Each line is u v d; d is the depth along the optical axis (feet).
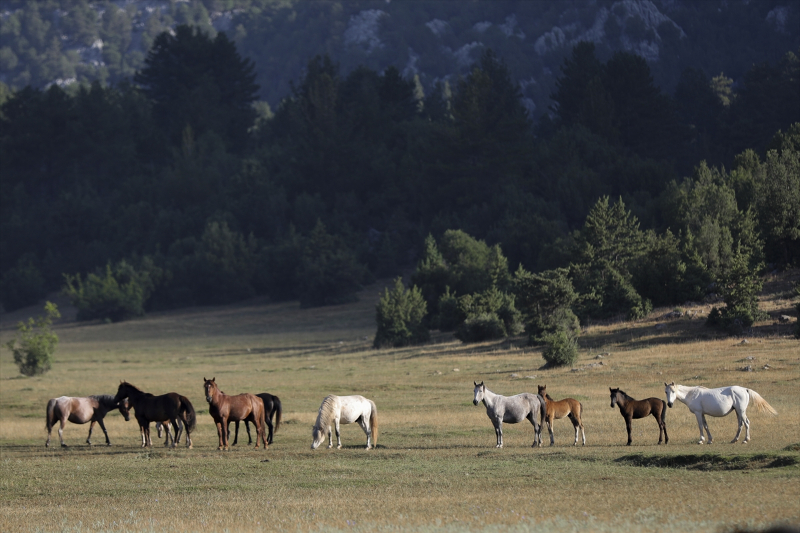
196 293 510.17
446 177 481.05
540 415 73.20
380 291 456.04
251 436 92.02
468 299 252.21
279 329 387.14
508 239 370.32
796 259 230.27
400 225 500.33
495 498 46.16
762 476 47.93
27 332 202.39
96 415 89.61
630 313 207.72
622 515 38.06
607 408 102.78
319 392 139.95
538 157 471.21
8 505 52.65
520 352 193.26
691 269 215.31
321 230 458.50
